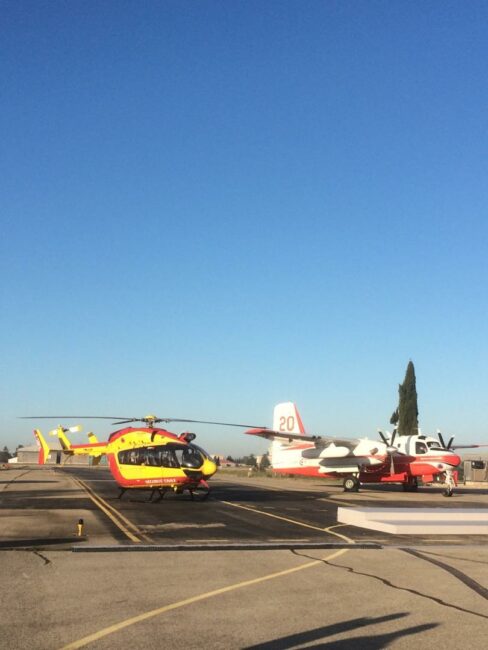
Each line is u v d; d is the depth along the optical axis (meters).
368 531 16.88
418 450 38.72
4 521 18.31
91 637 6.96
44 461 50.94
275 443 43.09
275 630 7.32
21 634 7.06
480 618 7.91
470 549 13.75
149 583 9.76
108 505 24.11
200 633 7.16
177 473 26.12
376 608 8.38
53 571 10.66
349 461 38.12
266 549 13.29
